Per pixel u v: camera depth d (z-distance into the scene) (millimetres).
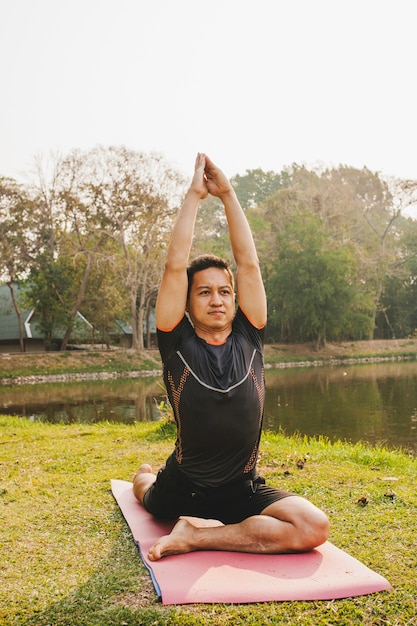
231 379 3014
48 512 3832
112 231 32344
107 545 3217
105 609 2463
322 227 41938
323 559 2871
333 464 5523
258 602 2498
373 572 2742
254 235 41312
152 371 30500
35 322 36344
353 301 38719
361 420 12617
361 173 51344
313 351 38938
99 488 4457
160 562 2852
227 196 3332
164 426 7270
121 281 34438
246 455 3082
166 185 32438
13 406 17281
